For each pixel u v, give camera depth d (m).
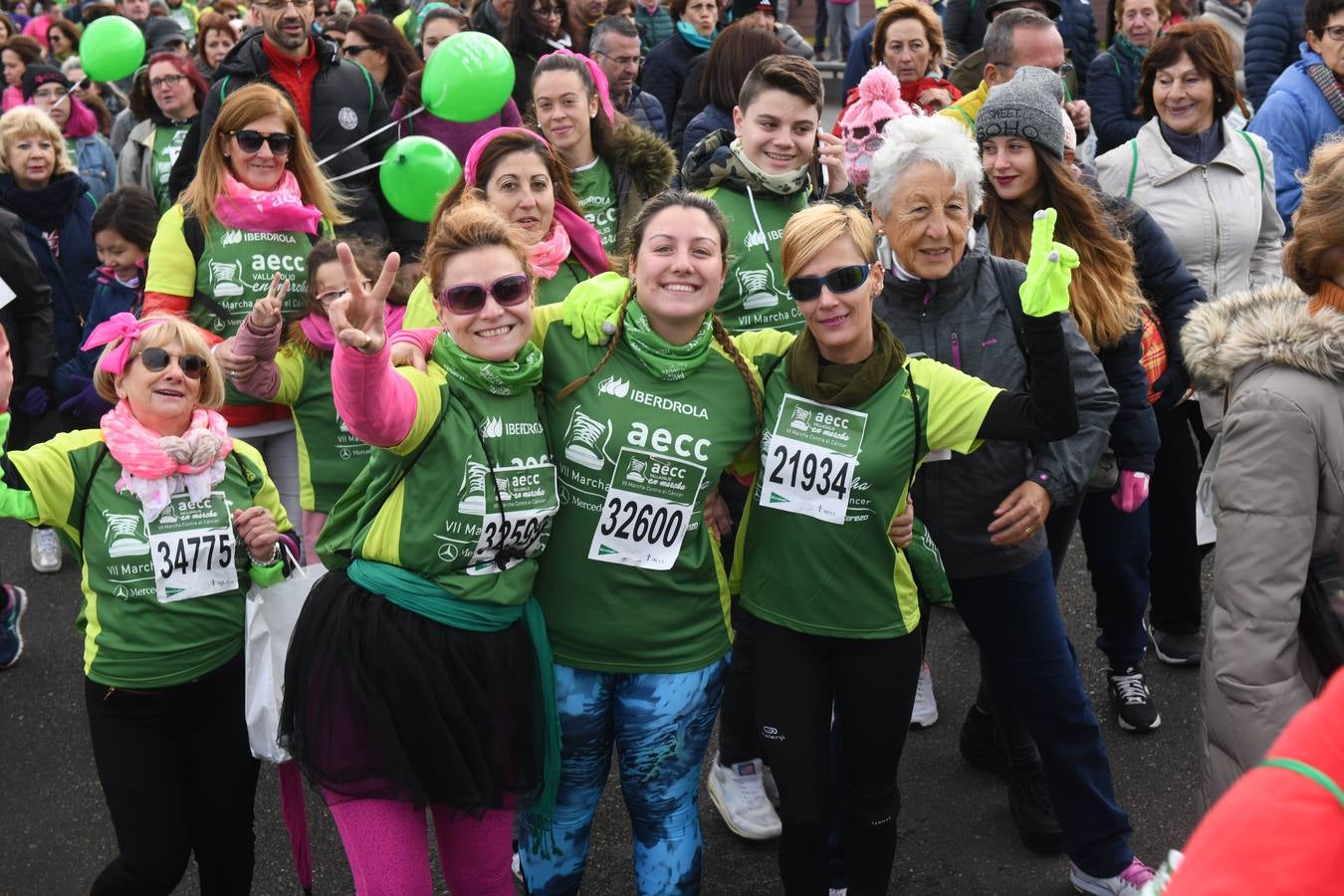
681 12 7.51
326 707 2.71
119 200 5.62
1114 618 4.30
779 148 3.72
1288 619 2.45
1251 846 1.31
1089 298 3.57
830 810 2.98
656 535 2.90
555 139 4.30
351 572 2.81
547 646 2.91
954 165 3.05
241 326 3.91
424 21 6.99
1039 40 4.59
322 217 4.48
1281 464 2.45
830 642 3.02
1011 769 3.74
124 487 3.06
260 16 5.36
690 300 2.81
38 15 13.24
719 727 4.18
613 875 3.74
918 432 2.90
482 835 2.89
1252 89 7.08
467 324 2.73
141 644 3.04
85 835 4.03
